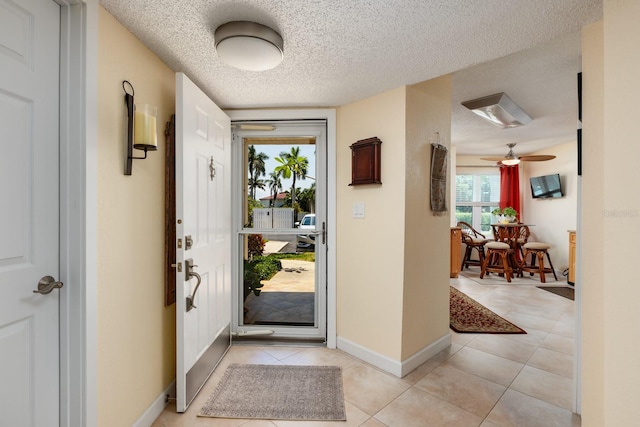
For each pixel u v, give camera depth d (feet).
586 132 4.69
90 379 3.84
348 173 7.98
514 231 16.97
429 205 7.54
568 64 7.48
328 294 8.23
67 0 3.64
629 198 3.38
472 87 8.89
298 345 8.32
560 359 7.54
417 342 7.20
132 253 4.78
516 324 9.91
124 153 4.56
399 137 6.83
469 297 12.78
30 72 3.35
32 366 3.43
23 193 3.31
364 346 7.52
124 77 4.57
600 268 4.47
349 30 4.74
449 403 5.76
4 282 3.12
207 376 6.47
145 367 5.12
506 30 4.75
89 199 3.81
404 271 6.76
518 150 18.26
